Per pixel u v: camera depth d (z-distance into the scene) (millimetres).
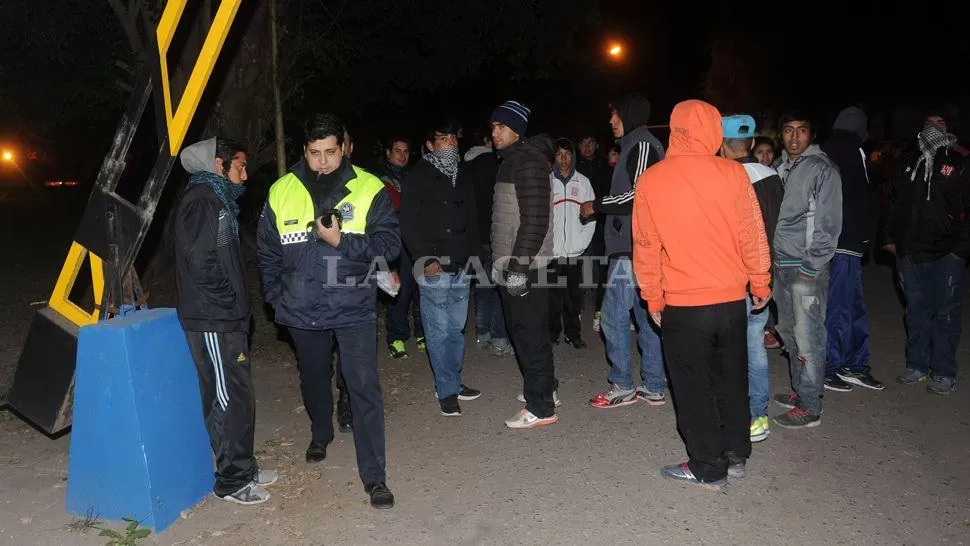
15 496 4258
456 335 5426
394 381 6293
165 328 3973
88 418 3877
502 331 6941
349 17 12211
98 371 3811
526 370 5156
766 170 4430
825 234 4699
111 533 3758
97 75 11078
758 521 3908
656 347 5480
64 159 25859
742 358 4148
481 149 6441
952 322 5582
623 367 5488
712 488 4230
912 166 5578
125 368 3760
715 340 4055
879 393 5719
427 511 4070
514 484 4375
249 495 4141
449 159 5324
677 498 4172
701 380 4105
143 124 12562
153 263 10977
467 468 4602
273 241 4176
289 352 7160
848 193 5559
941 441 4836
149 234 11102
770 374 6312
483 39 13164
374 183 4113
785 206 4844
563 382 6191
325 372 4570
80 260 4238
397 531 3869
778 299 5055
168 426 3963
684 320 4051
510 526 3908
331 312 4035
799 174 4785
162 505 3904
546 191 4758
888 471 4430
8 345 7652
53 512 4062
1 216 23406
